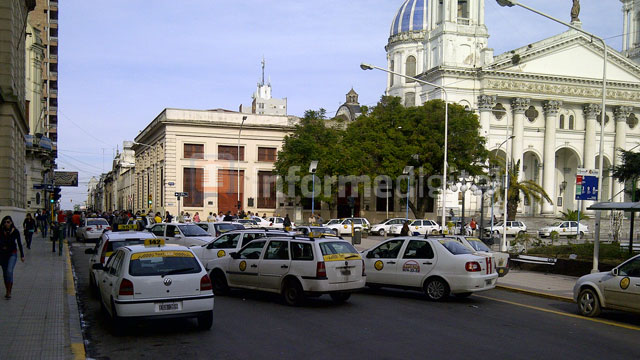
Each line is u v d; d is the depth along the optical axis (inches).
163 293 352.2
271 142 2231.8
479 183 1138.0
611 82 2474.2
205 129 2146.9
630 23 2842.0
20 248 722.2
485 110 2357.3
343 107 3341.5
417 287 536.4
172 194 2085.4
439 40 2461.9
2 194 1058.7
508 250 965.2
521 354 320.5
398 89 3046.3
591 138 2463.1
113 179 4931.1
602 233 1903.3
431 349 328.8
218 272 550.9
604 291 439.5
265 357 308.7
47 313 418.3
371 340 351.3
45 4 2780.5
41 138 1888.5
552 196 2400.3
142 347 333.1
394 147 1803.6
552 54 2453.2
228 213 1637.6
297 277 476.7
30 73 1902.1
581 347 342.0
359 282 490.3
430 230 1797.5
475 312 466.3
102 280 414.0
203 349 327.6
